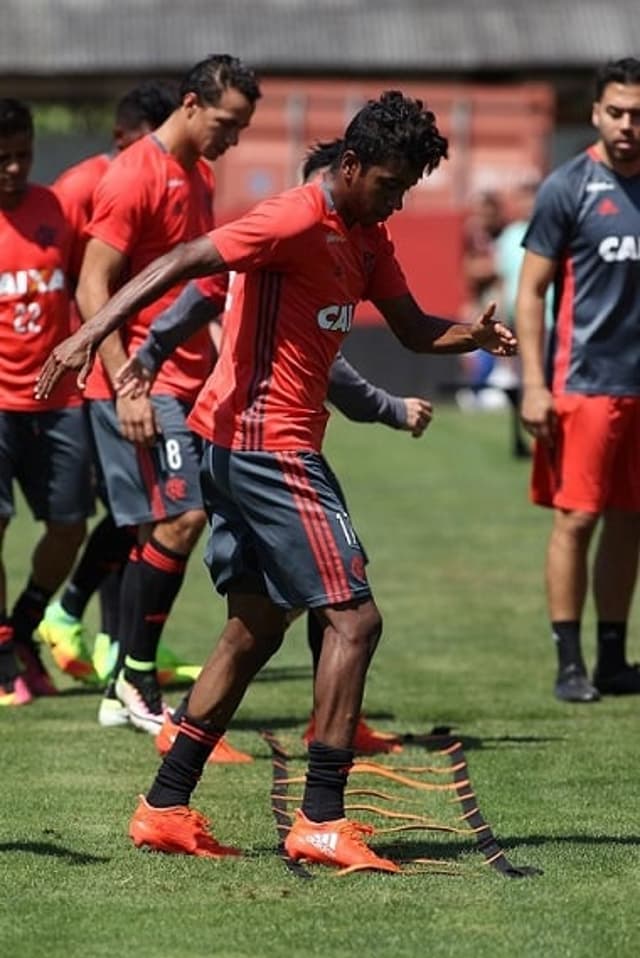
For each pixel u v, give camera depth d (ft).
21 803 75.10
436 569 143.23
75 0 390.01
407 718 93.45
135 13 389.39
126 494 88.84
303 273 64.75
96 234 87.45
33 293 95.55
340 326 65.92
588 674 103.09
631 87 94.84
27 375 96.07
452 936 58.23
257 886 63.62
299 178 79.51
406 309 68.85
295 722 92.32
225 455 65.87
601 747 86.28
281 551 65.10
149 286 63.36
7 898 62.23
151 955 56.65
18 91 383.65
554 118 382.42
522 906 61.31
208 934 58.49
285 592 65.46
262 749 86.07
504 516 172.14
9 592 130.21
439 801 76.28
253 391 65.41
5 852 67.82
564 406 97.60
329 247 64.59
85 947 57.36
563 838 70.23
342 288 65.41
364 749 85.51
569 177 97.04
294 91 322.34
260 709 95.61
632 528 100.42
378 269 67.97
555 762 83.15
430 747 86.38
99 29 386.11
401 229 273.75
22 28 385.50
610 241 96.17
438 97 327.88
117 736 88.33
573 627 98.94
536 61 386.93
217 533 67.82
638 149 95.50
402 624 121.08
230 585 67.15
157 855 67.31
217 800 75.82
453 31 389.19
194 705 67.51
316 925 59.31
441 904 61.52
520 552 151.64
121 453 88.79
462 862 66.90
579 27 391.45
